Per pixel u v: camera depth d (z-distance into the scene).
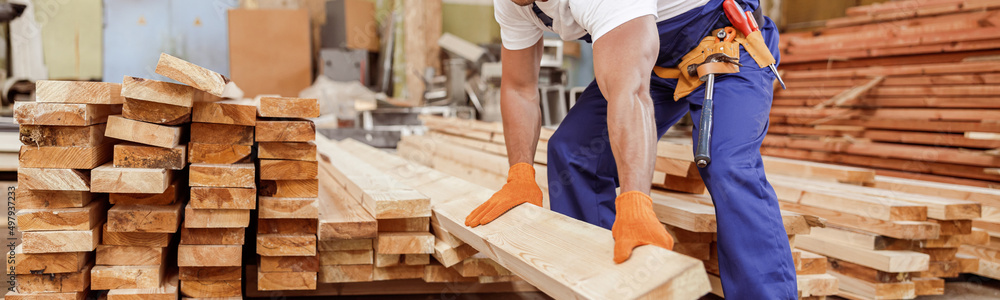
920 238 1.96
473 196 1.95
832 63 4.31
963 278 2.42
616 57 1.32
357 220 1.71
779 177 2.74
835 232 2.17
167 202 1.61
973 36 3.38
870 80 3.93
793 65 4.65
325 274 1.78
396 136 5.25
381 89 7.32
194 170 1.54
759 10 1.66
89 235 1.50
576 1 1.43
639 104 1.29
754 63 1.59
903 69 3.71
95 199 1.63
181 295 1.68
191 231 1.60
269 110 1.62
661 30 1.58
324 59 6.73
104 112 1.60
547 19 1.61
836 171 2.58
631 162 1.27
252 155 1.76
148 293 1.56
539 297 2.05
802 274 1.81
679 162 2.04
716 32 1.58
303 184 1.69
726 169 1.47
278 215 1.66
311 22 7.55
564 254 1.25
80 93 1.45
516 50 1.75
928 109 3.53
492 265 1.80
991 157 2.98
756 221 1.45
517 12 1.65
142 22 6.56
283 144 1.65
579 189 1.73
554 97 5.88
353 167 2.59
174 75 1.44
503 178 2.75
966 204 2.00
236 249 1.62
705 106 1.52
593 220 1.74
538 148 2.74
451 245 1.73
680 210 1.75
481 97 6.55
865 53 4.02
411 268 1.85
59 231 1.48
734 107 1.52
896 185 2.63
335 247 1.77
